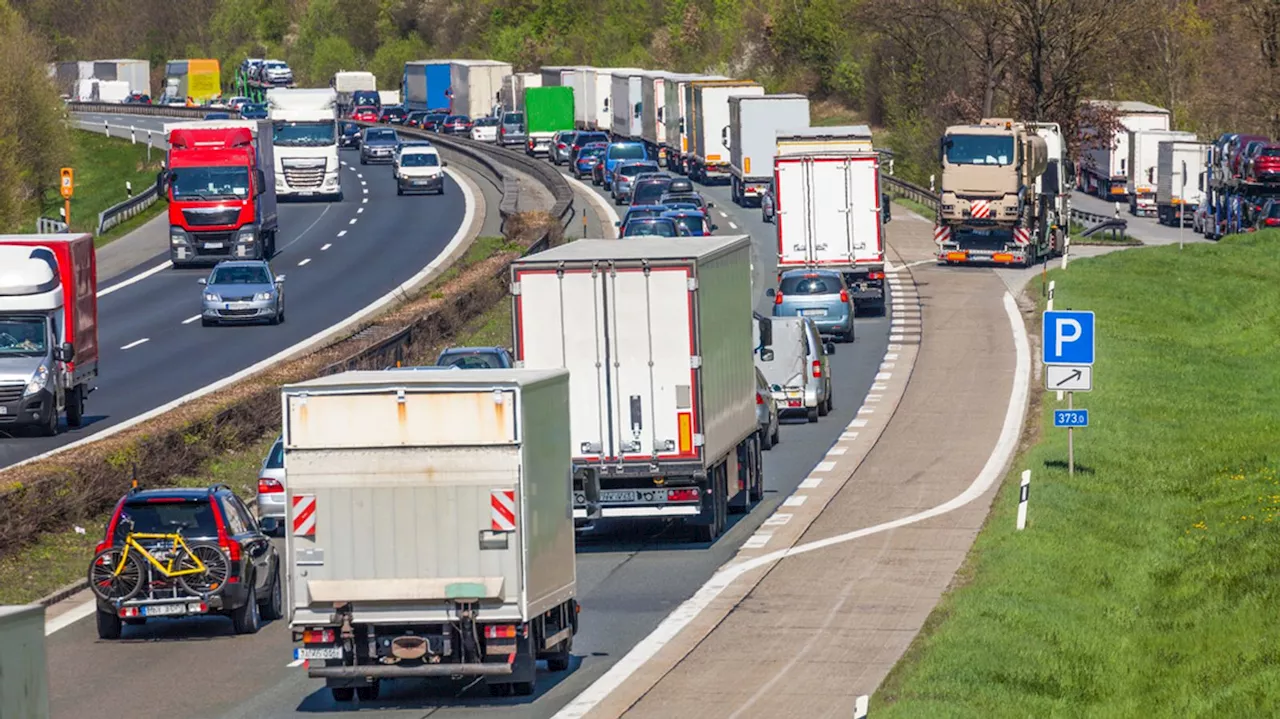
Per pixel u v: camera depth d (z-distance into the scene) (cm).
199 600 8188
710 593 8856
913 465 12356
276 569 8800
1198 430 13838
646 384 9850
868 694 6900
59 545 10206
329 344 16850
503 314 19625
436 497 6850
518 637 6912
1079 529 10088
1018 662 7225
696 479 9906
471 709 6900
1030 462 12112
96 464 11031
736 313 10806
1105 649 7694
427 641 6875
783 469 12444
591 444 9881
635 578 9294
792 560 9550
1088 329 11369
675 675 7312
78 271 14612
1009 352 17888
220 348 18450
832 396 15750
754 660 7512
